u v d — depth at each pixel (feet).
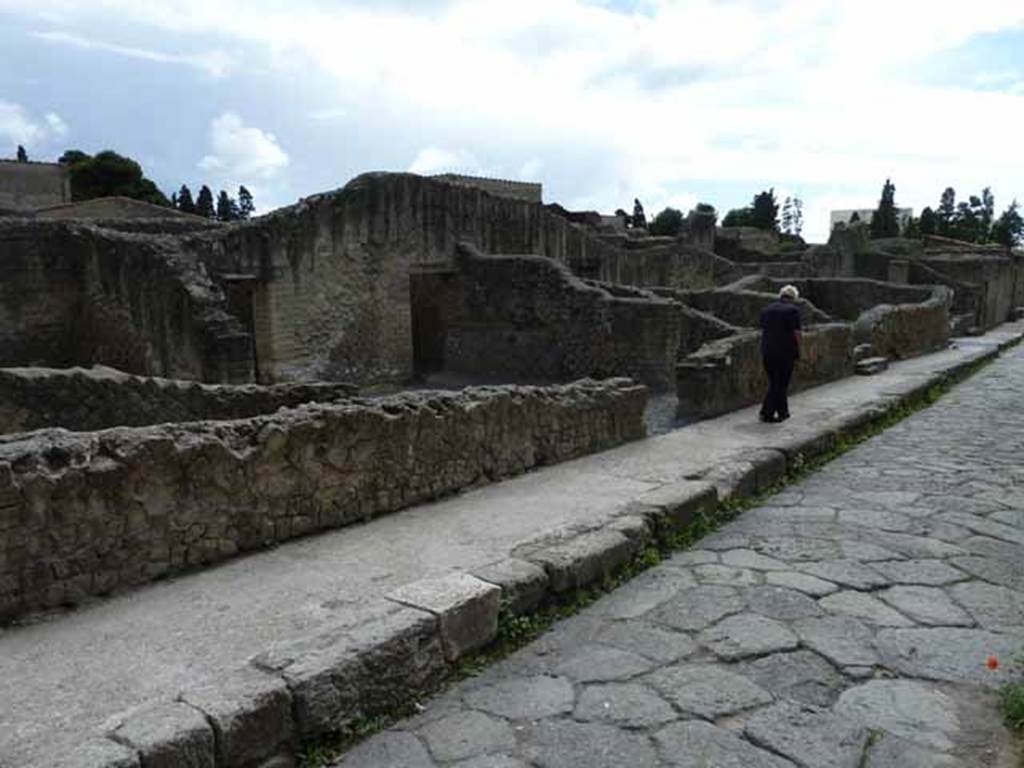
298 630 12.17
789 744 9.76
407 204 54.24
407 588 12.31
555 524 17.87
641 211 229.86
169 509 14.38
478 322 55.42
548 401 23.97
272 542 16.26
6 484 12.21
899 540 17.22
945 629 12.84
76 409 24.61
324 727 9.77
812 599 14.08
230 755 8.82
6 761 8.63
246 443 15.87
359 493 18.03
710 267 96.32
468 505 19.58
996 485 21.68
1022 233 255.50
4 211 65.46
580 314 49.85
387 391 51.01
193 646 11.60
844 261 109.29
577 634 12.96
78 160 140.67
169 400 24.34
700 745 9.75
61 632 12.12
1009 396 39.45
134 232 48.62
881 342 51.60
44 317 43.16
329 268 49.98
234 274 44.60
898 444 27.73
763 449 23.32
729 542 17.42
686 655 12.10
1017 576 15.08
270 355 47.39
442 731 10.26
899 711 10.47
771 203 277.03
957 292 92.84
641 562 15.81
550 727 10.25
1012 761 9.43
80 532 13.15
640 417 28.30
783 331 30.81
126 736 8.34
